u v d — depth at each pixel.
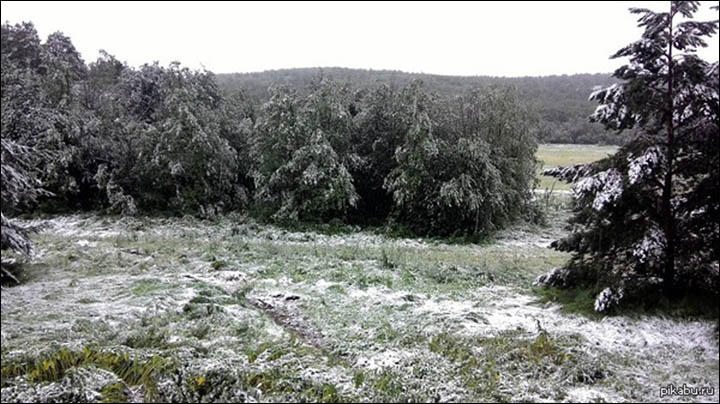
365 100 19.52
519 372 5.47
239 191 19.17
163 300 8.12
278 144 17.58
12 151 7.86
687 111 6.84
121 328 6.75
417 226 16.97
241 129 20.44
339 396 4.96
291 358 5.92
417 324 7.24
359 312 7.90
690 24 6.70
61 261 10.85
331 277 10.05
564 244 7.92
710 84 6.57
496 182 16.47
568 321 7.09
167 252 12.21
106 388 4.91
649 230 6.92
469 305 8.20
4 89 16.95
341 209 17.39
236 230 15.82
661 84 7.03
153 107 21.45
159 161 17.58
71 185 17.33
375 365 5.83
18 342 6.11
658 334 6.39
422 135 16.45
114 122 18.75
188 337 6.58
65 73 19.45
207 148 17.78
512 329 6.84
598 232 7.48
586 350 5.94
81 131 18.05
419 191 16.66
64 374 5.25
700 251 7.11
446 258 12.23
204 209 17.89
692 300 6.91
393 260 11.44
